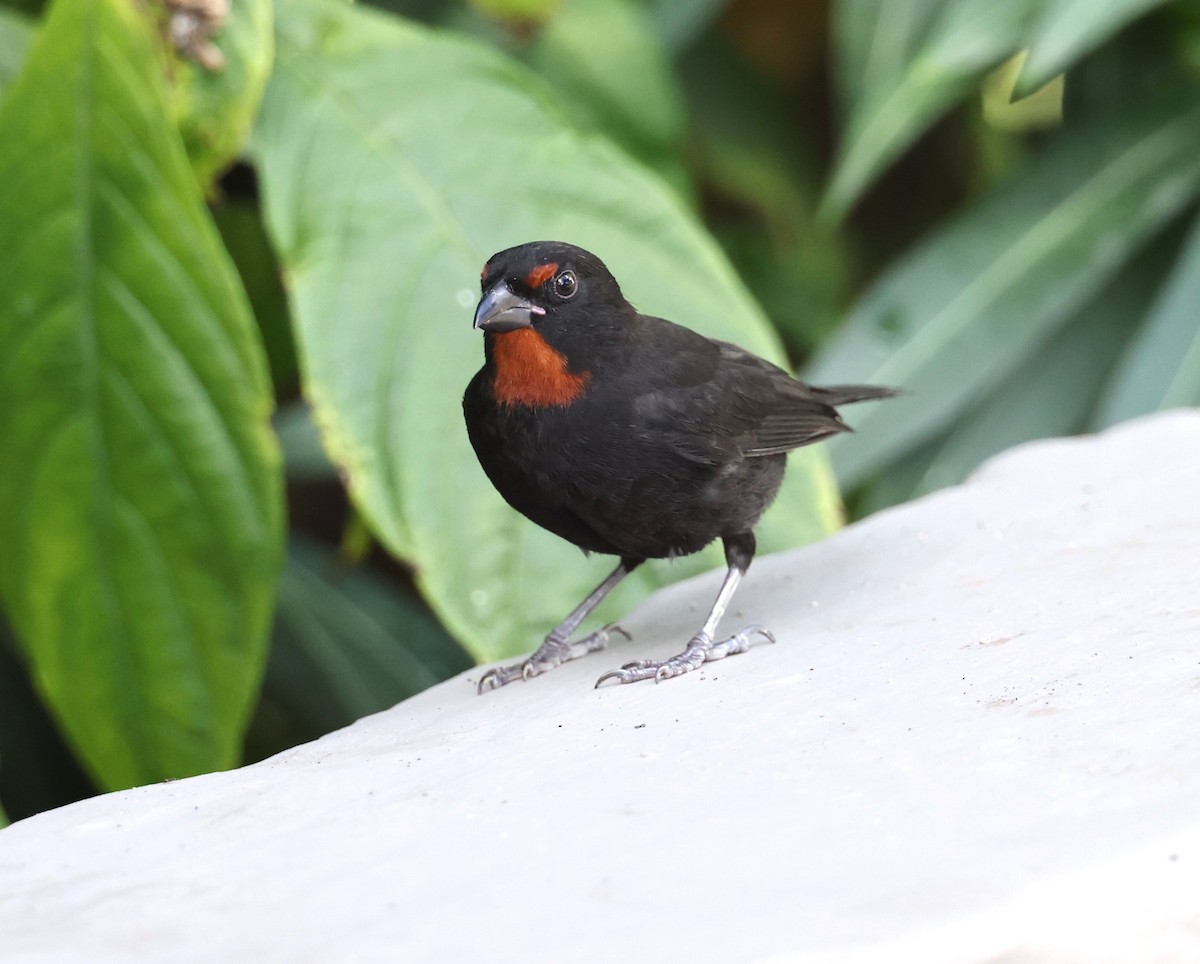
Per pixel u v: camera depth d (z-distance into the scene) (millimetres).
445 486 8367
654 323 7949
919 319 10750
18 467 8297
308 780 5516
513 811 4844
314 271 8688
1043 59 9336
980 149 14031
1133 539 7449
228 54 8508
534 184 8930
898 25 11438
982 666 5879
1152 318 10328
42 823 5164
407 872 4355
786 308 14250
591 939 3803
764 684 6262
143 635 8383
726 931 3768
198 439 8219
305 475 12516
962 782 4633
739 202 15297
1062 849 3990
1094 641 5969
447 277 8695
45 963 3914
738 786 4863
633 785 4988
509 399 7535
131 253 8102
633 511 7695
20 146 8055
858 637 6824
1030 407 11375
